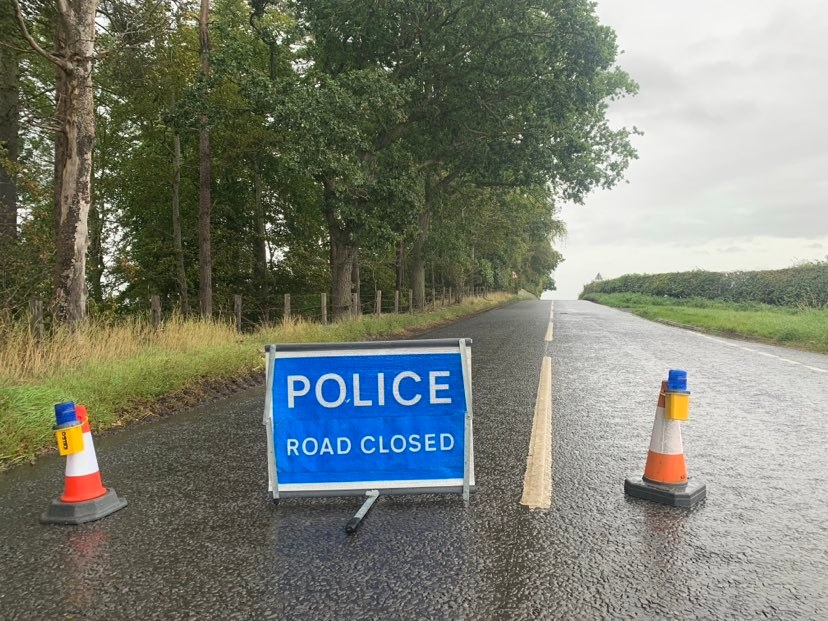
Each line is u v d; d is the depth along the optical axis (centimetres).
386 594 295
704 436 605
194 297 2480
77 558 340
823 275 2816
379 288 3531
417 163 2319
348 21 1872
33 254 1195
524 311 3744
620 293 6569
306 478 427
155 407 737
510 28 1923
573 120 2216
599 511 405
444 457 432
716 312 2864
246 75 1591
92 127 1034
